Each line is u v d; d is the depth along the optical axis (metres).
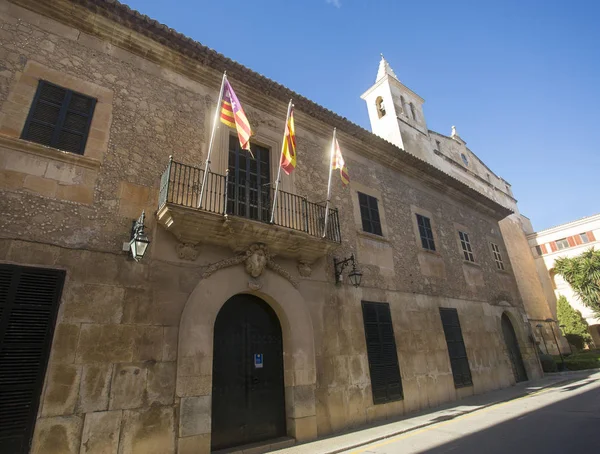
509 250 25.77
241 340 7.18
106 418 5.09
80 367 5.12
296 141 9.88
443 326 11.33
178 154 7.36
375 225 10.85
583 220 32.66
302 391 7.24
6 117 5.75
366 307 9.31
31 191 5.56
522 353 15.12
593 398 9.51
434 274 11.99
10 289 4.98
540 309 26.05
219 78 8.60
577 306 31.05
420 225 12.57
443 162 20.45
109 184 6.32
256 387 7.04
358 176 11.19
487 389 11.96
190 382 5.91
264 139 9.05
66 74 6.60
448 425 7.58
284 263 8.05
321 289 8.53
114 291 5.75
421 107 21.36
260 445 6.45
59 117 6.26
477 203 16.19
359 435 7.04
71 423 4.83
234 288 7.02
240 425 6.61
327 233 9.01
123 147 6.72
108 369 5.32
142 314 5.88
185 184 7.13
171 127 7.50
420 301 10.95
